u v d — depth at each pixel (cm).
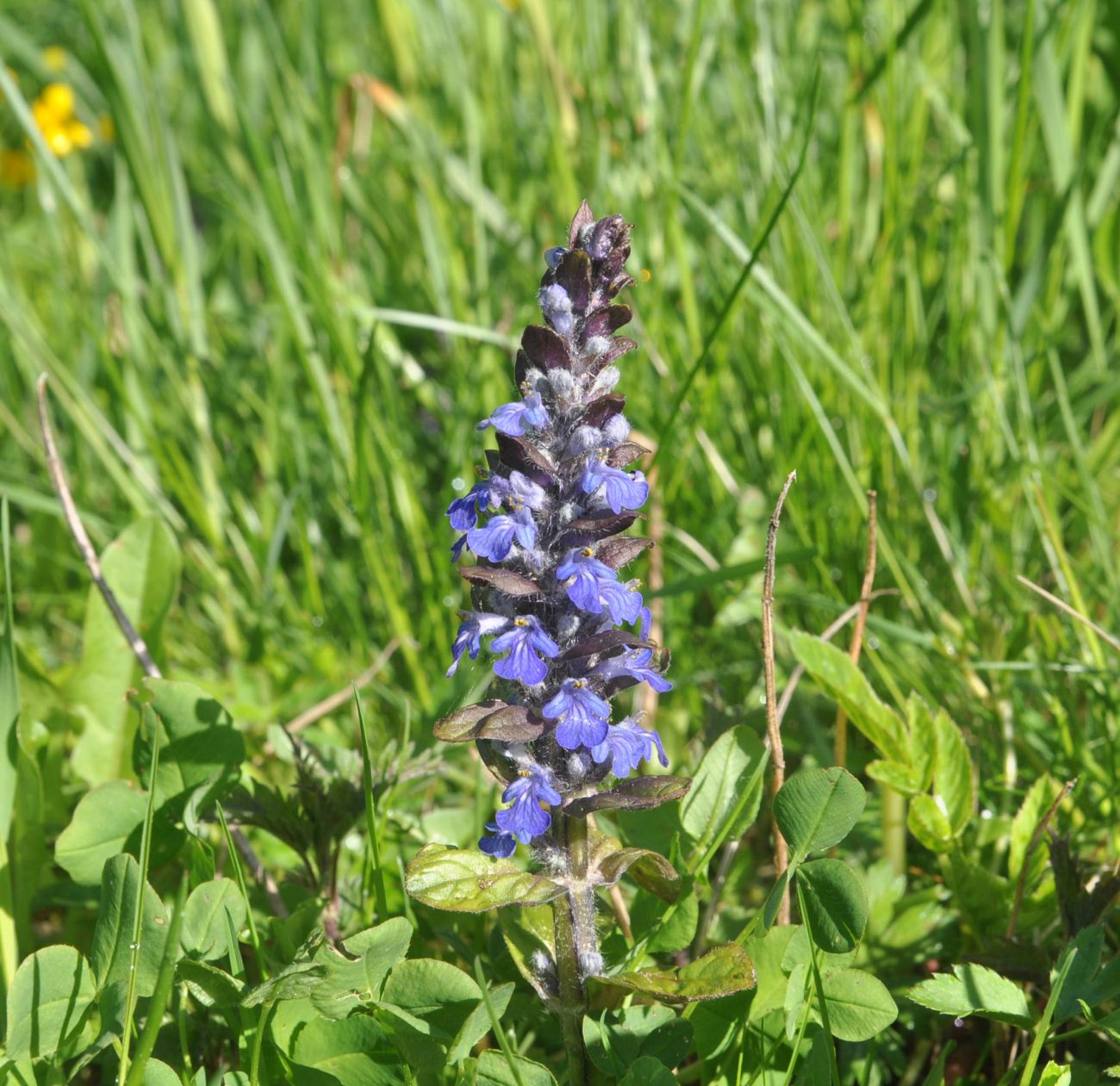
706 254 94
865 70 92
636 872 61
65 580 91
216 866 68
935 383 89
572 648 57
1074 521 80
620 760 57
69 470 98
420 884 58
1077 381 87
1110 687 71
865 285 84
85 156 139
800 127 95
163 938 60
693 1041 60
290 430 92
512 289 101
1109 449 81
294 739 66
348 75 126
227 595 83
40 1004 59
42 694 70
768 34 90
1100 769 70
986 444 81
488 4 103
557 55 103
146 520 72
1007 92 94
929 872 69
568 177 95
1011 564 77
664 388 84
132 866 60
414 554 80
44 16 154
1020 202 84
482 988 57
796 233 85
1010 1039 63
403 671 80
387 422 87
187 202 99
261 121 113
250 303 114
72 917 66
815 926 60
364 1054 59
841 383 82
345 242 107
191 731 65
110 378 88
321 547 89
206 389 99
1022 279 87
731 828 64
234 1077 59
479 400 89
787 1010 59
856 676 66
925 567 79
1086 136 103
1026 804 66
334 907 65
